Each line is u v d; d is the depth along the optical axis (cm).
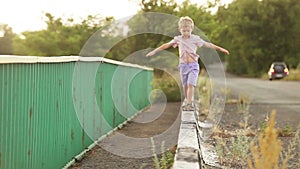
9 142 438
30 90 501
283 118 1275
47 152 572
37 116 529
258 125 1109
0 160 415
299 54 6316
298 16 6231
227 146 795
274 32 6344
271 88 2792
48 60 565
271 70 4353
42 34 2572
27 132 492
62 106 646
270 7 6288
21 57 461
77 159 721
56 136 615
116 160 716
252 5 6450
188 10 2572
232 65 7312
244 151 652
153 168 643
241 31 6556
